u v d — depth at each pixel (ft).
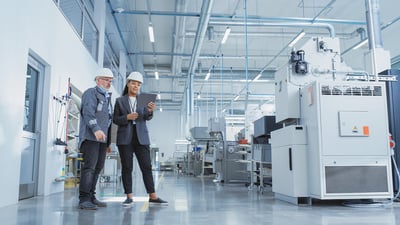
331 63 11.91
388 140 10.32
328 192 9.89
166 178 29.22
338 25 30.42
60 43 15.05
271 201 11.44
